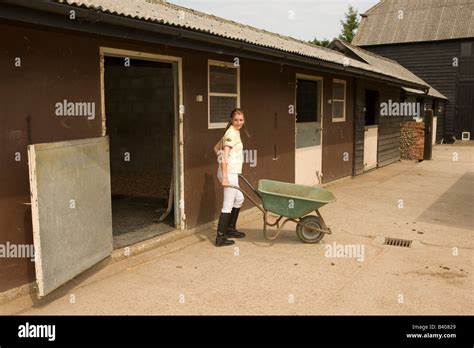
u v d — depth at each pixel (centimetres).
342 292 467
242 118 606
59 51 456
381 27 3073
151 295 453
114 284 478
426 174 1375
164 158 1005
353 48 1820
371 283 492
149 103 1003
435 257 582
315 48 1249
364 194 1030
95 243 491
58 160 420
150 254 570
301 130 999
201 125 673
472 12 2827
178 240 635
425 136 1770
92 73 496
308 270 529
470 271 531
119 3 577
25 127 426
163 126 995
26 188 430
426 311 425
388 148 1625
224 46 607
